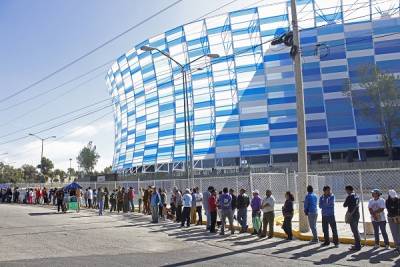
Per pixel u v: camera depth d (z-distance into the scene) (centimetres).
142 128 7619
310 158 6062
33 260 1107
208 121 6575
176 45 7138
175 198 2266
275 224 1847
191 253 1224
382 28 6281
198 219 2145
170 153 6856
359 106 5738
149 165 7181
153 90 7506
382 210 1248
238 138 6294
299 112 1612
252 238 1536
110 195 3331
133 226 2003
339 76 6216
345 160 5978
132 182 3622
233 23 6694
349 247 1279
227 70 6656
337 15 6419
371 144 5822
